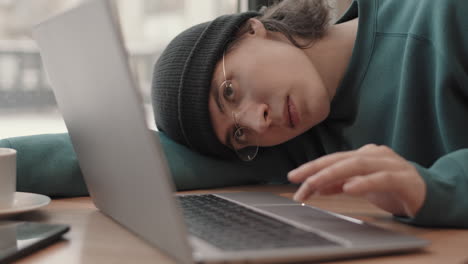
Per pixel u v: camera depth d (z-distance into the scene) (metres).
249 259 0.48
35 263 0.53
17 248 0.55
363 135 1.16
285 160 1.30
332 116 1.23
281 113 1.08
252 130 1.11
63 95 0.73
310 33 1.21
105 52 0.51
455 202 0.68
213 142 1.15
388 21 1.15
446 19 1.01
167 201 0.47
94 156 0.68
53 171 0.99
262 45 1.12
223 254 0.48
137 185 0.54
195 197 0.88
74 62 0.62
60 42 0.65
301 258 0.50
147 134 0.47
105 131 0.59
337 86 1.22
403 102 1.07
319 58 1.21
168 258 0.55
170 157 1.14
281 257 0.49
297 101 1.09
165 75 1.16
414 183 0.63
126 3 1.65
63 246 0.60
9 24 1.44
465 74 1.01
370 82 1.15
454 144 1.00
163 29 1.75
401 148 1.08
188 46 1.14
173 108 1.14
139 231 0.61
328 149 1.25
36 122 1.50
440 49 1.01
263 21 1.20
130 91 0.48
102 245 0.61
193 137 1.15
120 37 0.49
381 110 1.13
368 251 0.53
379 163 0.63
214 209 0.74
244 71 1.08
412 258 0.54
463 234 0.66
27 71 1.47
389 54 1.12
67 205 0.90
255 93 1.08
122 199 0.62
